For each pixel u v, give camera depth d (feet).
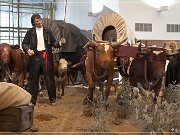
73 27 51.60
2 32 74.79
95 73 26.45
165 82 31.65
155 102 23.70
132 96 24.98
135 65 27.30
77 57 51.57
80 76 48.96
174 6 72.23
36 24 28.40
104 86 29.22
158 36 71.82
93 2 78.84
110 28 39.50
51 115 24.20
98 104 23.09
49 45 28.96
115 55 27.27
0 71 32.48
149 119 16.31
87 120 22.57
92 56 26.32
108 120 20.34
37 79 28.45
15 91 19.01
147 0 70.69
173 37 72.49
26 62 32.27
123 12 70.03
